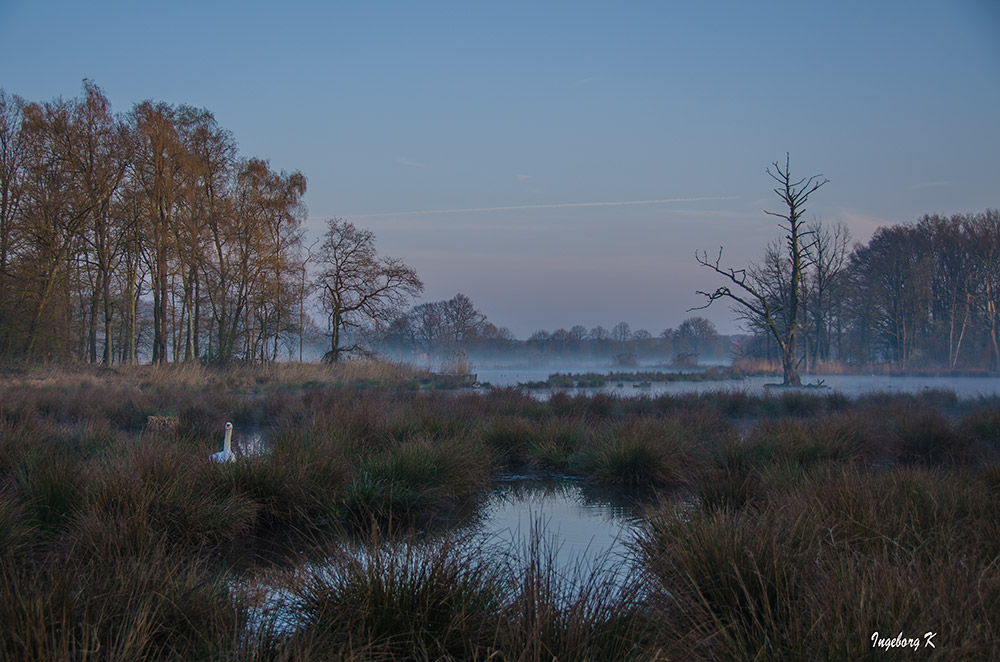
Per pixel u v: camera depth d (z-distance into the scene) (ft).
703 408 53.62
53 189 101.81
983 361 187.32
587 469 35.35
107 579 14.29
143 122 105.91
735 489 25.25
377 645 12.97
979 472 25.95
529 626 12.20
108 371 94.94
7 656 10.93
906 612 11.40
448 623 13.94
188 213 112.27
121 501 21.29
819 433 36.50
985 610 11.92
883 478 22.71
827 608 11.94
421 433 38.37
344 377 105.70
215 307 126.11
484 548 20.85
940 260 198.49
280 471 26.14
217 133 117.39
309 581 16.16
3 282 96.58
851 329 228.02
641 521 22.89
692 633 12.48
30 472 25.49
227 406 57.82
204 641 12.82
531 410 52.70
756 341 237.86
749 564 14.62
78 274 111.34
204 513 22.43
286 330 130.21
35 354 98.02
